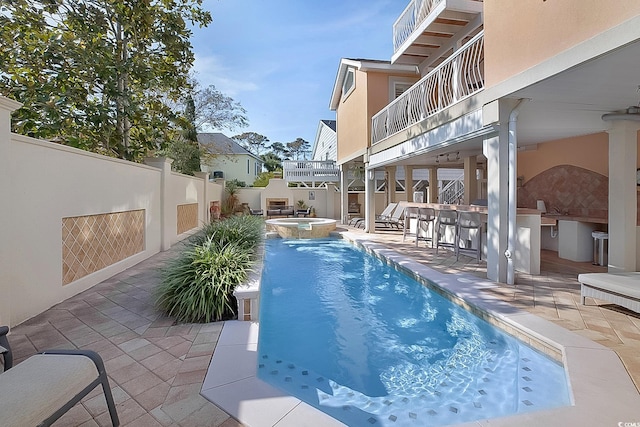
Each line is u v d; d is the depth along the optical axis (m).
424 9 9.49
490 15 5.52
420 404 3.06
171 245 10.90
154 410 2.56
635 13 3.27
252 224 10.12
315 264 9.41
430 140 8.15
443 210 8.64
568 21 4.02
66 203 5.40
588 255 7.38
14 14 8.11
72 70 8.59
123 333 4.06
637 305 3.76
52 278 5.04
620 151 5.68
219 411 2.53
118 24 9.99
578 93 4.97
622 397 2.51
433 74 7.98
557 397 2.93
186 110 18.34
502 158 5.55
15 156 4.31
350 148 15.69
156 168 9.69
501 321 4.18
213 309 4.55
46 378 2.07
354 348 4.31
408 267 7.06
